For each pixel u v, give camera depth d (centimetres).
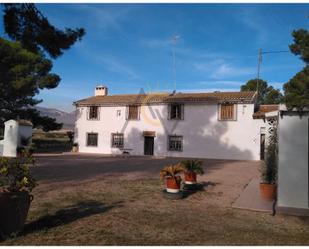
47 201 827
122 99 3209
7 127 2339
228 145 2689
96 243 521
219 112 2738
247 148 2623
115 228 607
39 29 1036
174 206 805
